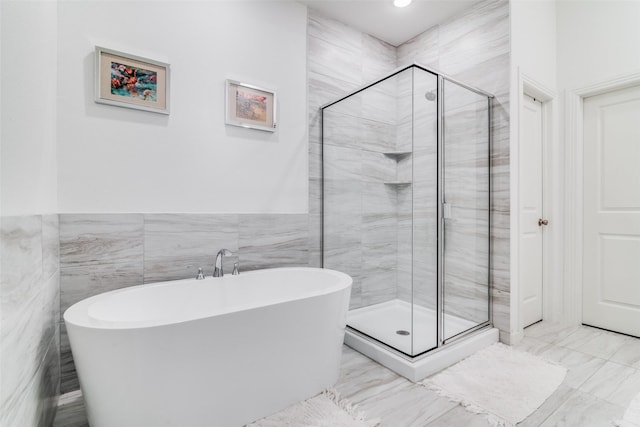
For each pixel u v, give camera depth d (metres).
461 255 2.17
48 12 1.46
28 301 1.00
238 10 2.19
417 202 2.15
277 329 1.47
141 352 1.15
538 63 2.48
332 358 1.72
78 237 1.64
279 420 1.44
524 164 2.54
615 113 2.43
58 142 1.58
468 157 2.23
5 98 0.87
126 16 1.78
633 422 1.39
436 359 1.86
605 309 2.48
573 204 2.60
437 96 2.05
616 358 2.01
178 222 1.94
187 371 1.24
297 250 2.45
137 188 1.81
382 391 1.67
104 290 1.71
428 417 1.45
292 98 2.44
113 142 1.74
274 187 2.34
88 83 1.67
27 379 0.98
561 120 2.66
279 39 2.37
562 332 2.45
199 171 2.02
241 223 2.19
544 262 2.70
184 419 1.26
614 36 2.37
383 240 2.31
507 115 2.26
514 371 1.84
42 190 1.28
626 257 2.38
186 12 1.98
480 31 2.42
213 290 1.92
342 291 1.72
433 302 2.04
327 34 2.64
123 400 1.16
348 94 2.48
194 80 2.01
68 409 1.52
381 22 2.72
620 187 2.41
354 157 2.46
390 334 2.21
